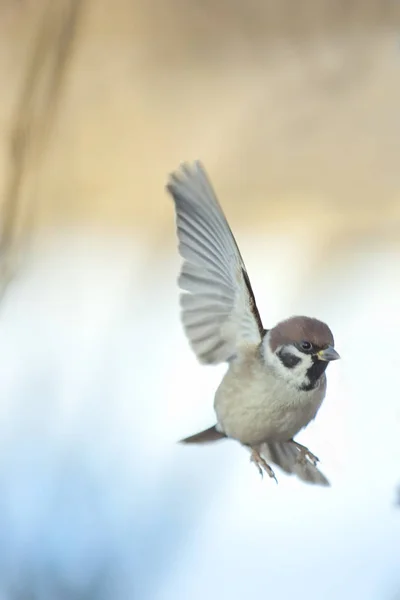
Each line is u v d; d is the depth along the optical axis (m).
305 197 14.24
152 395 9.69
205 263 5.09
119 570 7.77
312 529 8.77
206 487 8.70
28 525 7.86
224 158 14.96
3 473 8.38
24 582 7.46
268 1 14.98
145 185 14.46
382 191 13.92
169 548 8.10
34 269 11.28
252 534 8.66
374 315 10.88
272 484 9.37
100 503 8.20
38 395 9.23
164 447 8.94
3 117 9.27
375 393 8.86
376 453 8.85
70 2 6.07
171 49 15.43
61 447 8.68
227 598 7.90
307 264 12.74
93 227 13.80
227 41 15.21
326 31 14.60
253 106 14.84
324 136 14.49
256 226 14.48
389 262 12.69
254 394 5.22
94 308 11.29
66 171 13.59
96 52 14.80
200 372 10.43
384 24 14.27
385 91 14.26
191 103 15.14
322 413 8.74
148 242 13.46
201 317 5.18
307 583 8.19
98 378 9.62
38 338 10.32
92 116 14.42
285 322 5.27
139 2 15.23
